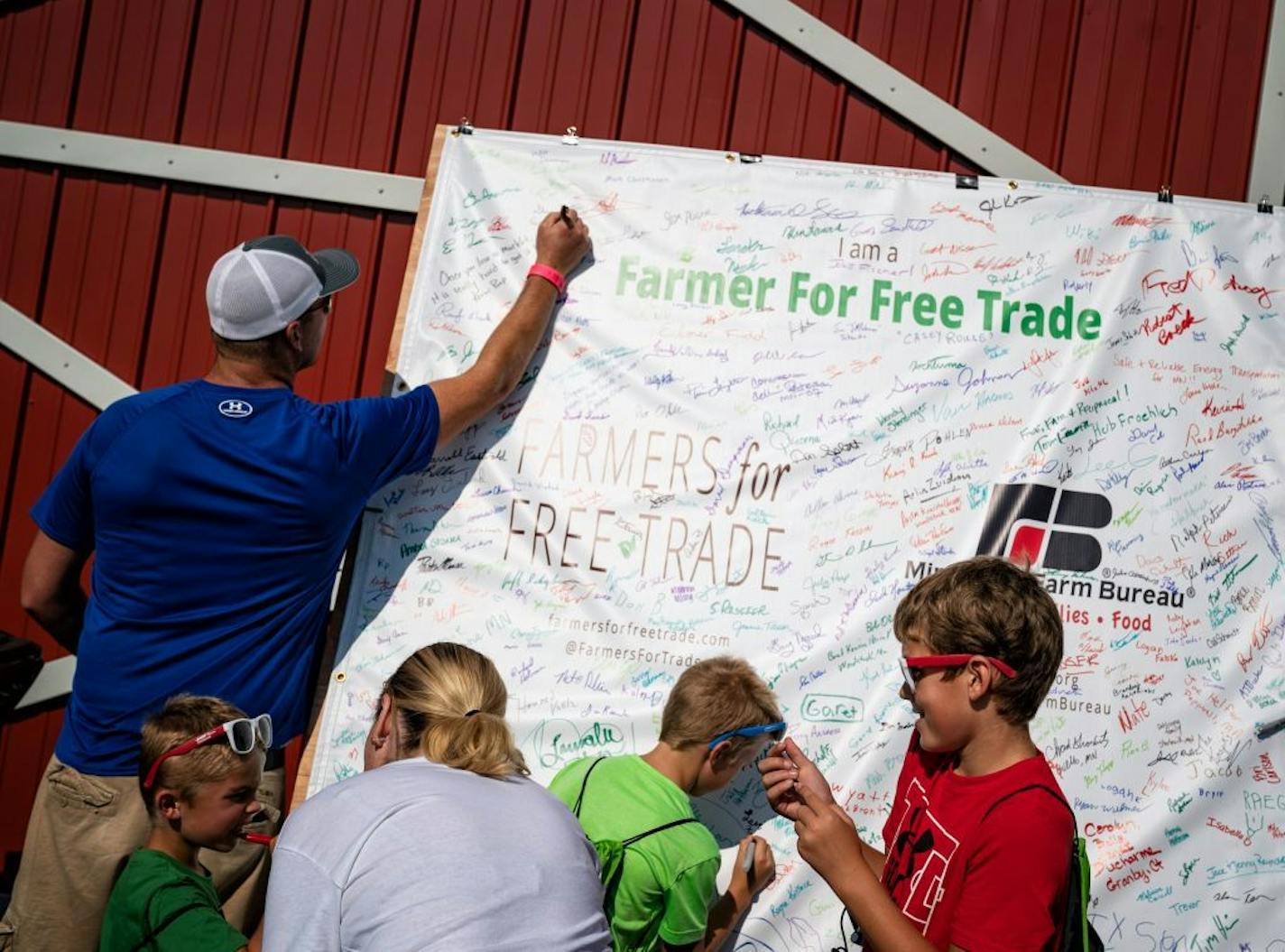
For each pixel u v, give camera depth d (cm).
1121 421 331
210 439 292
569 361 346
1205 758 315
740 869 308
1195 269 336
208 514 292
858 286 343
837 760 321
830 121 395
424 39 414
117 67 426
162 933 244
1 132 425
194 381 304
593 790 278
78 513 302
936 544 329
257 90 420
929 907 221
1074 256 339
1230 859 310
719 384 342
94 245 426
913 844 233
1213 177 376
